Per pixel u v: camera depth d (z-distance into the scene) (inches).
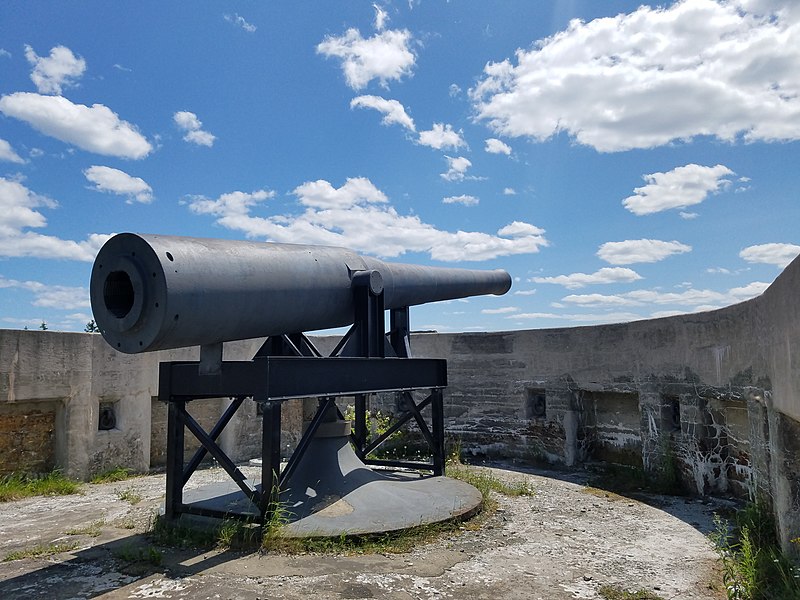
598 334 343.3
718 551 175.2
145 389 347.3
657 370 303.0
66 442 305.0
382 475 254.8
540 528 212.7
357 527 187.2
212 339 175.8
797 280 147.6
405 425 422.9
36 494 275.3
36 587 148.3
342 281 220.8
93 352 319.9
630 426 335.3
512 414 389.4
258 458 394.3
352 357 219.6
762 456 203.6
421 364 263.3
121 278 164.4
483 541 192.7
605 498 270.1
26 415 296.0
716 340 253.3
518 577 158.4
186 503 214.1
